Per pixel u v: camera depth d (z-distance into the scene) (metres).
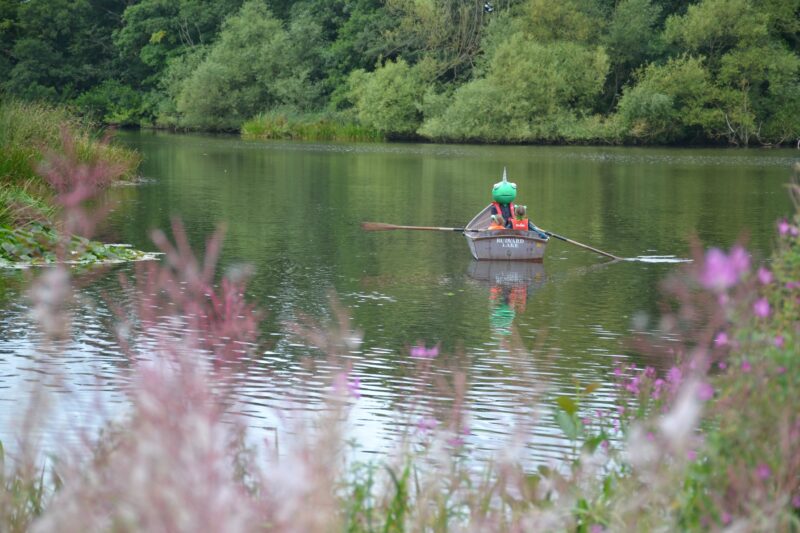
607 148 61.44
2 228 15.65
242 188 30.81
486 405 7.99
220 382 3.36
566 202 27.88
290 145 59.69
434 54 71.38
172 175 35.53
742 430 3.38
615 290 14.27
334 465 3.16
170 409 2.37
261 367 9.20
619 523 3.39
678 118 65.25
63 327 3.96
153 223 21.52
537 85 65.31
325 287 14.31
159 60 83.25
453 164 44.50
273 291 13.88
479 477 4.84
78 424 4.83
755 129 64.88
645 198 29.22
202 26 83.50
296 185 32.28
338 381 3.34
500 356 10.05
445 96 68.88
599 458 4.74
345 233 20.75
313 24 75.25
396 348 10.35
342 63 74.56
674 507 3.42
